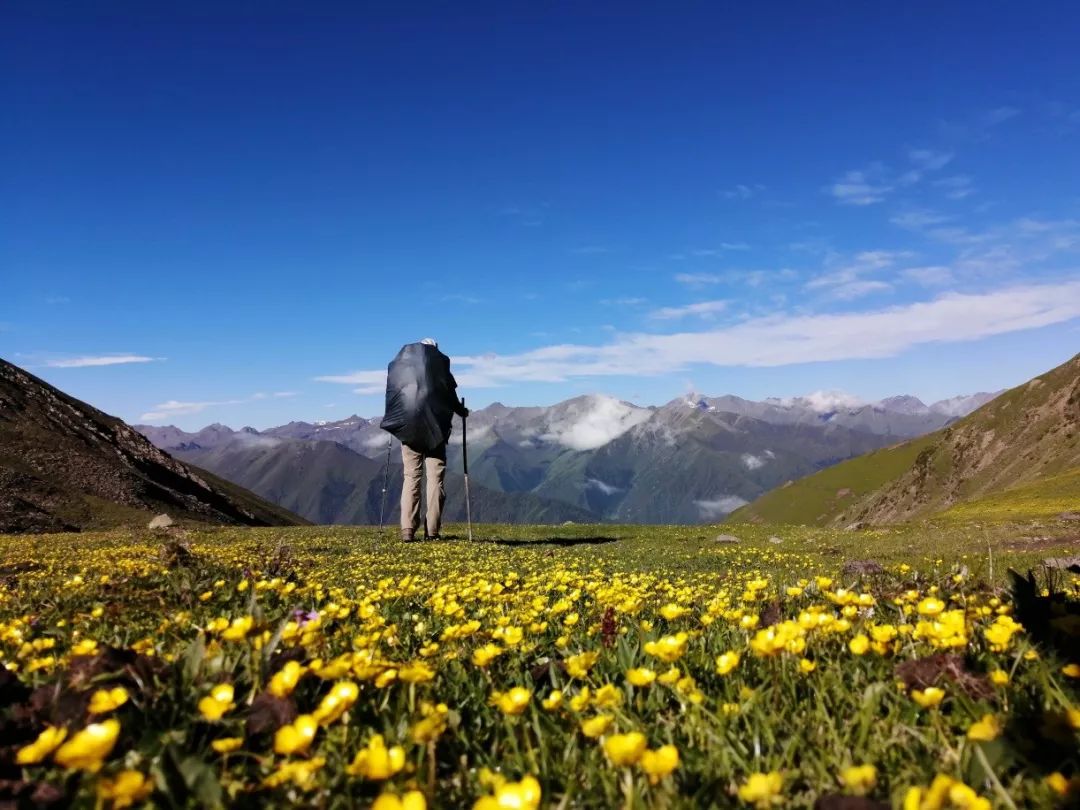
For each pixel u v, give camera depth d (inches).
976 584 76.2
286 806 29.3
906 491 2546.8
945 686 38.7
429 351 265.0
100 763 27.3
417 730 30.7
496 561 184.2
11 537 303.9
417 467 265.7
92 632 67.5
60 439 1015.6
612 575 155.5
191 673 41.2
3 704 39.1
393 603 89.1
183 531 286.2
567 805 30.1
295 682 36.3
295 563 147.9
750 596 72.8
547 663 51.1
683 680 39.3
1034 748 30.6
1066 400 2135.8
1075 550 245.0
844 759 33.0
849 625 49.2
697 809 29.7
